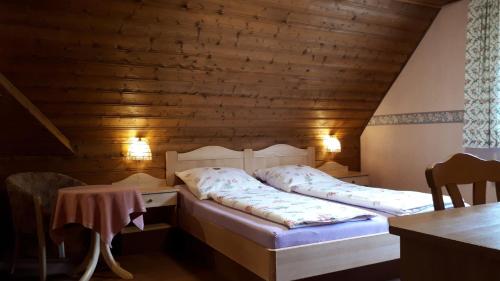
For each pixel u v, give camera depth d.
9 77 2.96
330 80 4.19
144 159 3.85
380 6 3.61
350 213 2.60
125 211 2.83
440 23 4.03
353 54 4.00
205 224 3.14
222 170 3.92
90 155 3.71
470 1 3.67
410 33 4.08
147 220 3.98
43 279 2.88
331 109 4.61
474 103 3.64
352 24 3.67
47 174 3.35
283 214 2.54
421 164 4.32
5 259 3.37
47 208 3.29
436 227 1.10
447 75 3.99
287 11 3.32
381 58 4.20
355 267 2.48
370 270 2.70
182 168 4.10
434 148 4.16
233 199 3.17
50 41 2.86
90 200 2.74
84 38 2.94
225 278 2.96
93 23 2.87
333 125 4.86
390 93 4.66
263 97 4.07
